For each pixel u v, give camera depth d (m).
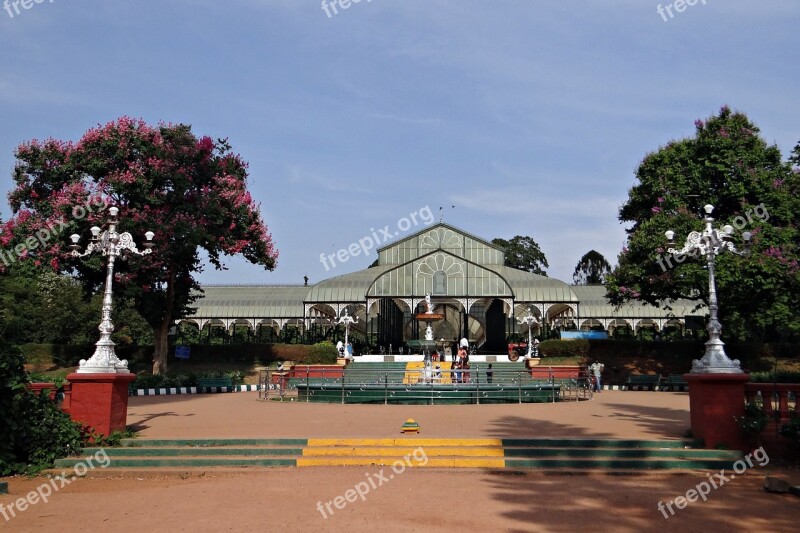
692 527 9.31
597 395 30.09
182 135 33.59
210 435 15.63
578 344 41.81
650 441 14.40
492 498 10.94
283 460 13.78
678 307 56.03
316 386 26.97
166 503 10.70
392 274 46.84
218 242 34.47
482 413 21.17
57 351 40.75
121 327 44.84
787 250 30.05
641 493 11.36
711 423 14.34
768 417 14.14
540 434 15.68
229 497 11.05
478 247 56.66
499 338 51.53
